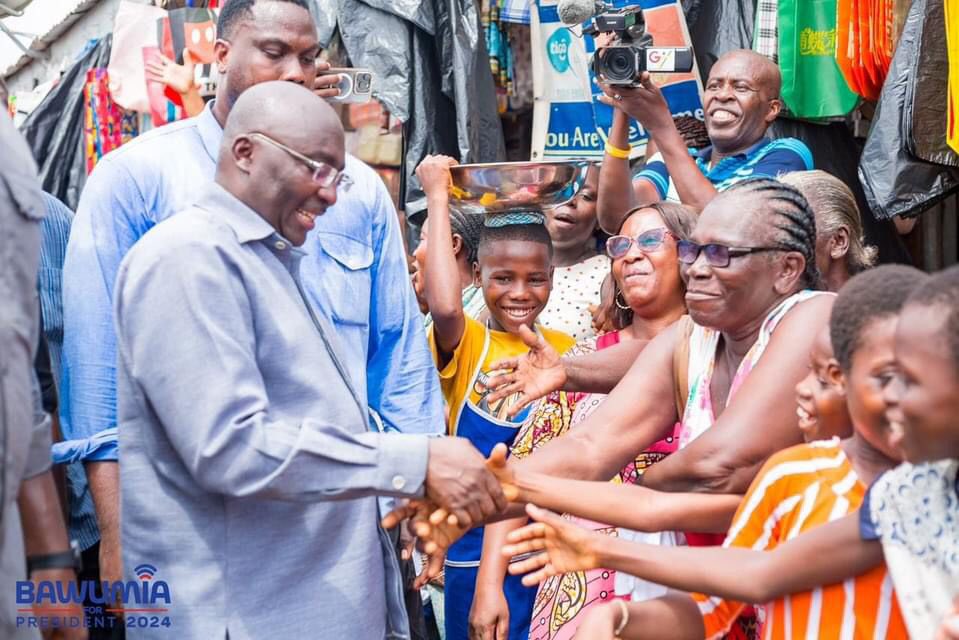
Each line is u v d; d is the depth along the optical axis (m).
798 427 2.56
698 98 5.20
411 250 5.38
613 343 3.65
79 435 3.05
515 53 5.70
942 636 1.92
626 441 2.91
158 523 2.65
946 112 4.32
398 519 2.73
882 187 4.41
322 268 3.15
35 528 2.42
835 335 2.18
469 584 3.94
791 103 5.02
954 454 1.92
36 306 2.28
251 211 2.68
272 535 2.68
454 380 3.97
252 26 3.17
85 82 6.74
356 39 5.39
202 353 2.53
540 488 2.61
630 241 3.52
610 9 4.20
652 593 2.68
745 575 2.21
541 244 4.05
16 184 2.21
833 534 2.12
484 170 3.76
